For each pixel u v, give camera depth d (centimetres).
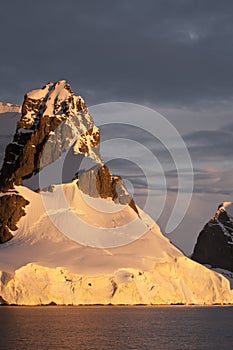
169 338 19688
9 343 17462
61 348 16838
